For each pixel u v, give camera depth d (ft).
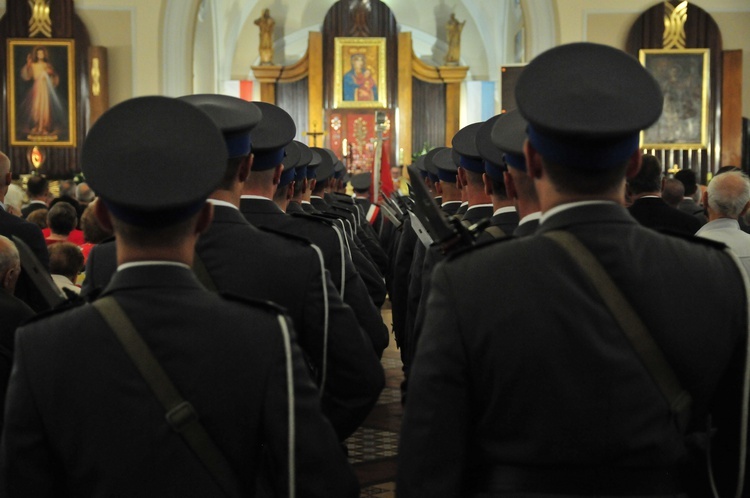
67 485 5.91
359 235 27.71
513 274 5.87
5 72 58.29
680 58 57.77
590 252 5.90
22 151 58.44
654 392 5.71
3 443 5.84
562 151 5.91
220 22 79.92
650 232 6.09
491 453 5.85
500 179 10.76
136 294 5.98
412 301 14.56
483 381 5.82
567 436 5.66
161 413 5.78
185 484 5.75
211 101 8.89
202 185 5.89
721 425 6.27
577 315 5.74
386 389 23.57
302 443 5.95
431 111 80.48
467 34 83.92
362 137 79.56
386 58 80.02
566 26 58.44
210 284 8.43
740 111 57.47
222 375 5.89
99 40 58.70
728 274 6.10
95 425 5.76
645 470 5.70
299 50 83.56
